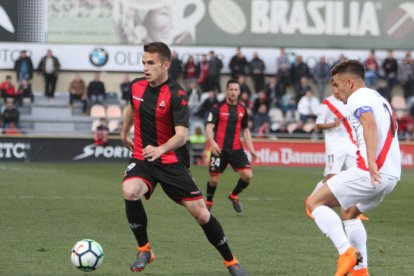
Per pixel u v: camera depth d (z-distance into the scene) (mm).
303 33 75625
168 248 21562
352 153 29281
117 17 73125
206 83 70938
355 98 16156
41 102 70938
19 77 70500
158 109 16859
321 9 75688
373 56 73875
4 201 34000
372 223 28625
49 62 70250
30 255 19922
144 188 17000
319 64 73062
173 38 74000
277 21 75250
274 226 27109
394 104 73062
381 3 76125
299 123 69750
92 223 26797
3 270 17766
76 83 70812
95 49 72500
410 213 32250
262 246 22250
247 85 72062
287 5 75375
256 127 69500
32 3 71938
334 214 16359
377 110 16234
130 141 18219
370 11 76000
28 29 71938
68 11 72500
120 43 73438
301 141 68562
